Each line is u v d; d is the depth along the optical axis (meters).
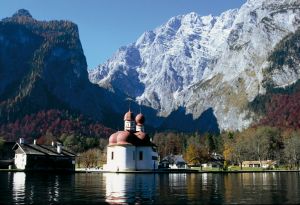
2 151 181.25
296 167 193.38
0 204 40.16
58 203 40.91
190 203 40.75
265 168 183.38
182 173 131.25
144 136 149.12
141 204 40.03
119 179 87.88
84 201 42.53
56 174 114.25
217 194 50.09
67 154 158.75
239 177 100.75
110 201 42.53
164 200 43.44
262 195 48.56
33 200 43.41
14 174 109.19
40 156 152.12
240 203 40.47
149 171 132.62
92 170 139.25
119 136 146.25
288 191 54.31
